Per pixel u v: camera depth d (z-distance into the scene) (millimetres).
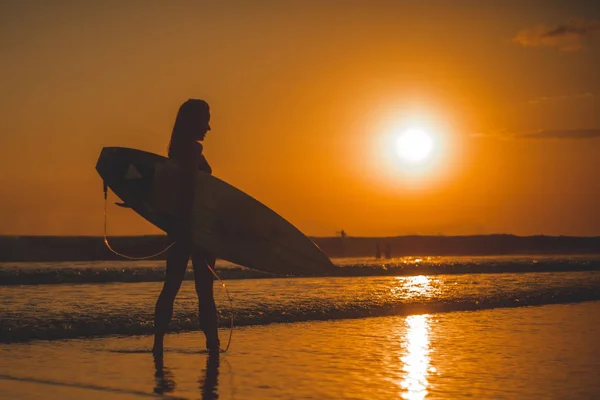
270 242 7551
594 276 20266
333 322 9688
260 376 5934
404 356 6910
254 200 7586
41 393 5203
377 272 24125
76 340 7992
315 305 11148
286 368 6293
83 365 6395
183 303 11133
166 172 7168
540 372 6133
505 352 7145
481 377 5926
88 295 13562
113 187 7316
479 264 27703
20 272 20062
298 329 8930
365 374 6035
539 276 20531
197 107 7164
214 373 6047
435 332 8672
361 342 7859
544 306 11828
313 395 5262
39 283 18266
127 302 11852
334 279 19891
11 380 5668
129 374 5965
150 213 7219
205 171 7559
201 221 7227
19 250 43469
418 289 14812
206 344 7301
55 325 8711
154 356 6898
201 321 7277
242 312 10164
